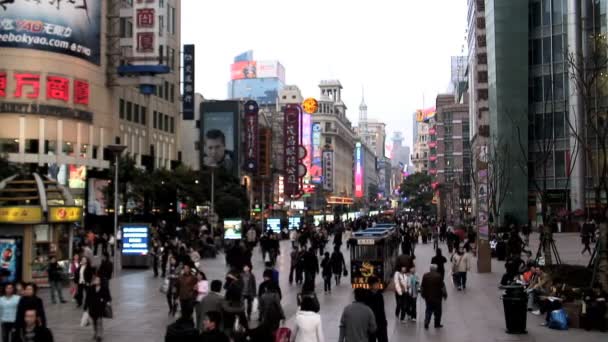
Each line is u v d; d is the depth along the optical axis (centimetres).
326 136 19575
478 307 2350
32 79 5591
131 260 3775
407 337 1792
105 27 6328
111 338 1784
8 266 2684
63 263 2859
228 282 1850
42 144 5612
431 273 1945
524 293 1839
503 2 7462
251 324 1923
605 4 6488
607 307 1875
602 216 2141
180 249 2875
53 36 5691
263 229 6862
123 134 6681
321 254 4594
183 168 6725
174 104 8038
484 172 3650
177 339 1072
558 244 5116
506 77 7381
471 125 11231
